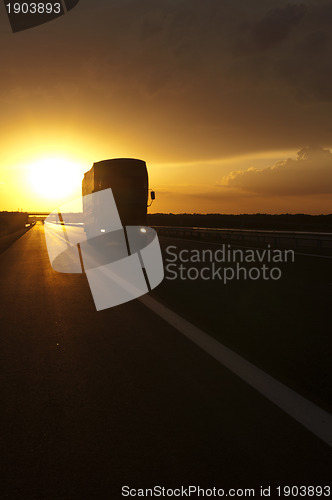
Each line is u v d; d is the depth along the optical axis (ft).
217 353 21.76
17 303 37.76
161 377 18.43
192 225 306.76
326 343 23.39
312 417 14.30
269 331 26.30
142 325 28.19
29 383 18.07
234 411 14.84
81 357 21.56
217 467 11.39
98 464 11.65
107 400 16.07
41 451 12.40
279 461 11.62
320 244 91.71
